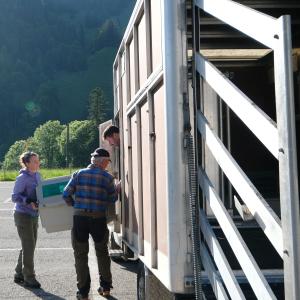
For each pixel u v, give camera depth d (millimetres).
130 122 7352
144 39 5855
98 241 8258
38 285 9328
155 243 5344
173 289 4438
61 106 185625
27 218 9195
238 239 3529
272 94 7605
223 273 3795
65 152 119688
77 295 8242
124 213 8078
